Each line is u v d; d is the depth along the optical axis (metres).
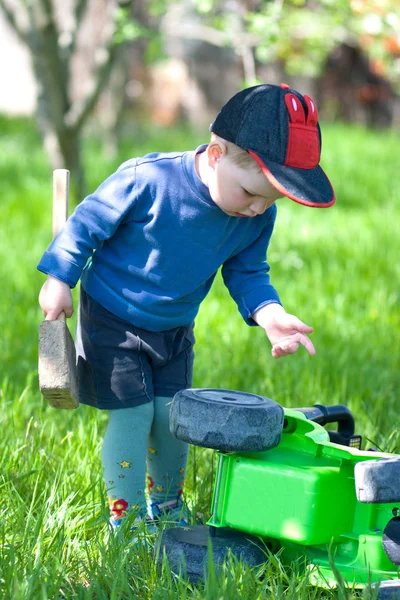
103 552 3.19
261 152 3.19
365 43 10.10
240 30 8.97
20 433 4.48
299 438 3.22
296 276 8.57
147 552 3.27
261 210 3.39
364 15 8.91
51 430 4.40
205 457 4.34
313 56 12.95
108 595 3.01
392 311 7.46
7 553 3.19
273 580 3.00
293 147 3.19
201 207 3.51
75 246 3.55
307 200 3.15
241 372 5.65
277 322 3.67
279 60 24.27
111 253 3.70
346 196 13.76
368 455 3.03
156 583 3.04
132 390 3.67
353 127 24.66
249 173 3.25
